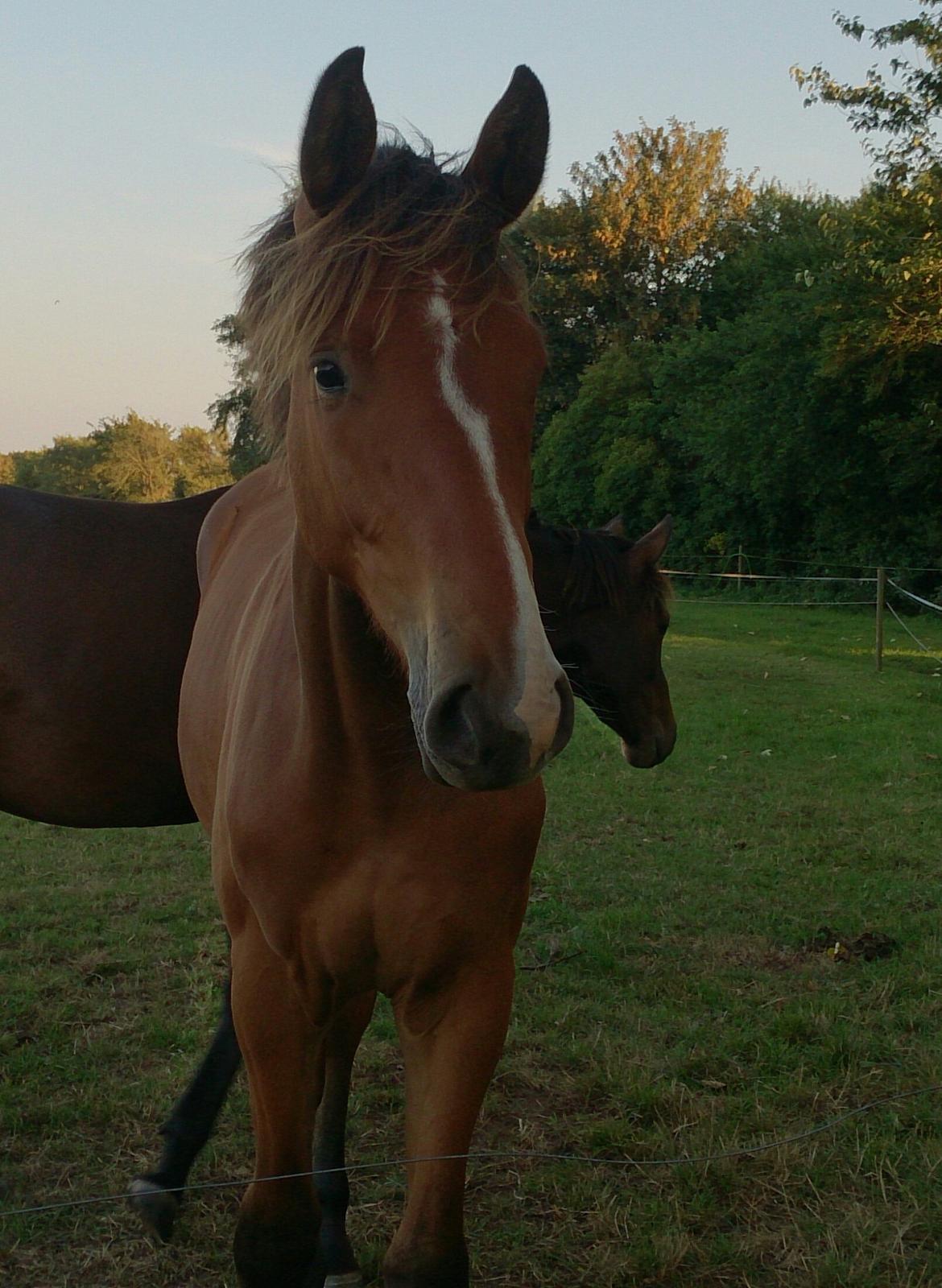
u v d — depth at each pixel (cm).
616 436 2678
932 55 1577
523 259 159
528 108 153
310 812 172
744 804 619
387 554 141
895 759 715
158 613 312
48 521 321
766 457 2070
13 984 368
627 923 432
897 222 1708
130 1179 264
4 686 307
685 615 1738
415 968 176
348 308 142
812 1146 275
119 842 549
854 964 392
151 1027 337
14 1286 226
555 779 679
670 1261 233
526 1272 232
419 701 136
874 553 1947
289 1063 185
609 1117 294
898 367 1769
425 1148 174
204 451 6144
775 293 2080
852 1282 227
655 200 3084
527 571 134
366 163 152
